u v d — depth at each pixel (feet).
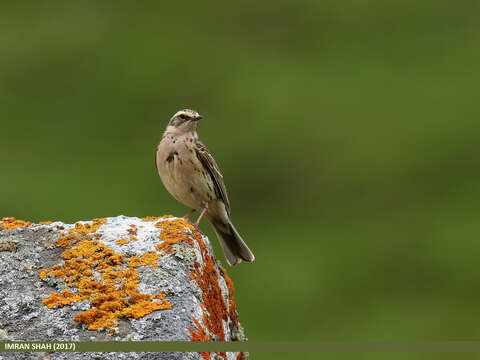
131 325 17.76
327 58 75.82
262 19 80.94
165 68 70.69
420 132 67.00
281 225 58.85
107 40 74.08
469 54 77.15
